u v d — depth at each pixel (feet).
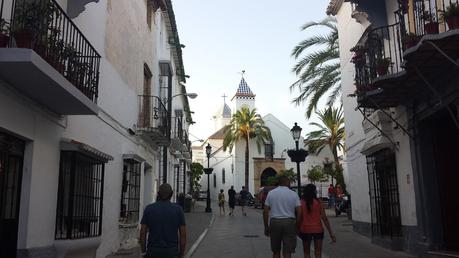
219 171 195.72
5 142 22.53
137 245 45.75
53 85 22.36
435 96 32.63
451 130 36.19
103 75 36.37
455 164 35.73
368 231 51.57
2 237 22.33
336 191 94.99
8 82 21.71
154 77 59.82
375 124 44.04
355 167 56.95
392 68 36.58
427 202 35.47
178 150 88.17
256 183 169.89
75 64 26.18
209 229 65.62
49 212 26.48
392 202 43.27
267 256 40.27
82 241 28.78
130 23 45.52
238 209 124.98
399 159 41.22
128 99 44.86
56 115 27.30
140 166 47.67
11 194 23.39
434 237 35.01
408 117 37.99
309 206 29.50
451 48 26.78
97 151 30.04
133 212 45.16
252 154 172.86
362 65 41.09
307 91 67.97
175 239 19.25
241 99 187.83
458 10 25.43
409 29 32.55
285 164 173.78
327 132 124.26
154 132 49.57
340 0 58.95
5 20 21.07
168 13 68.74
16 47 20.31
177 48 81.30
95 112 27.94
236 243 49.32
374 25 42.16
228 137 167.84
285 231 27.71
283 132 178.19
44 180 25.80
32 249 24.12
